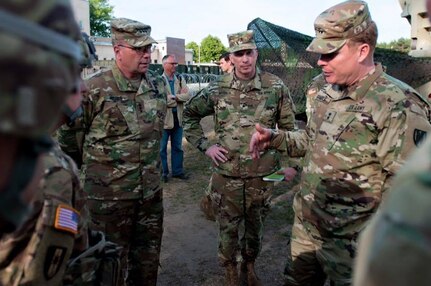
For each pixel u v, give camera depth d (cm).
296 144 228
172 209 491
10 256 100
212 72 2297
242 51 293
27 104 52
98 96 242
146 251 272
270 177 292
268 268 351
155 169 265
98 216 251
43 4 56
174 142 594
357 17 176
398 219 56
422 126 170
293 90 487
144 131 255
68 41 59
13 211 61
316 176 199
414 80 420
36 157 62
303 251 214
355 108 185
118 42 242
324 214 195
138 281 277
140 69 248
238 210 305
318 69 466
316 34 186
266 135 227
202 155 735
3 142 55
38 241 101
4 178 58
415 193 56
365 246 62
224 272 346
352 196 187
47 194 104
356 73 184
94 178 250
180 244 400
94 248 136
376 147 180
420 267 52
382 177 182
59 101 58
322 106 204
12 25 51
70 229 108
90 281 132
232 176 299
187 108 327
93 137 247
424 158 58
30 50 52
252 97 301
